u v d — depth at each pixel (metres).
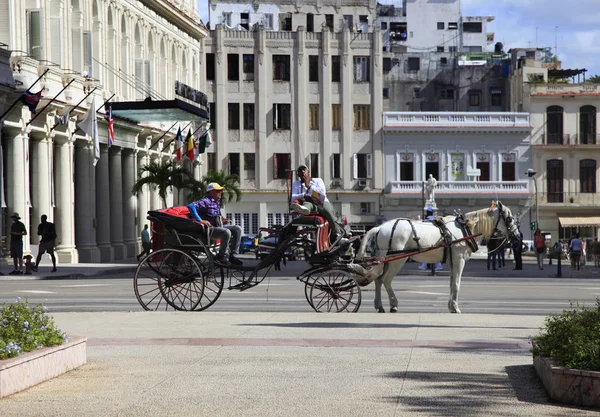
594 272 50.12
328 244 21.25
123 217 62.56
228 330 16.86
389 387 11.38
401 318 19.45
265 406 10.34
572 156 94.88
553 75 104.50
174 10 72.00
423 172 93.44
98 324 17.81
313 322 18.42
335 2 101.12
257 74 91.00
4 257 43.75
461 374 12.25
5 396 10.75
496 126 93.62
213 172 71.44
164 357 13.62
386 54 100.06
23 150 45.25
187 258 21.06
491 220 22.06
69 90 50.19
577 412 10.06
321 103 91.88
